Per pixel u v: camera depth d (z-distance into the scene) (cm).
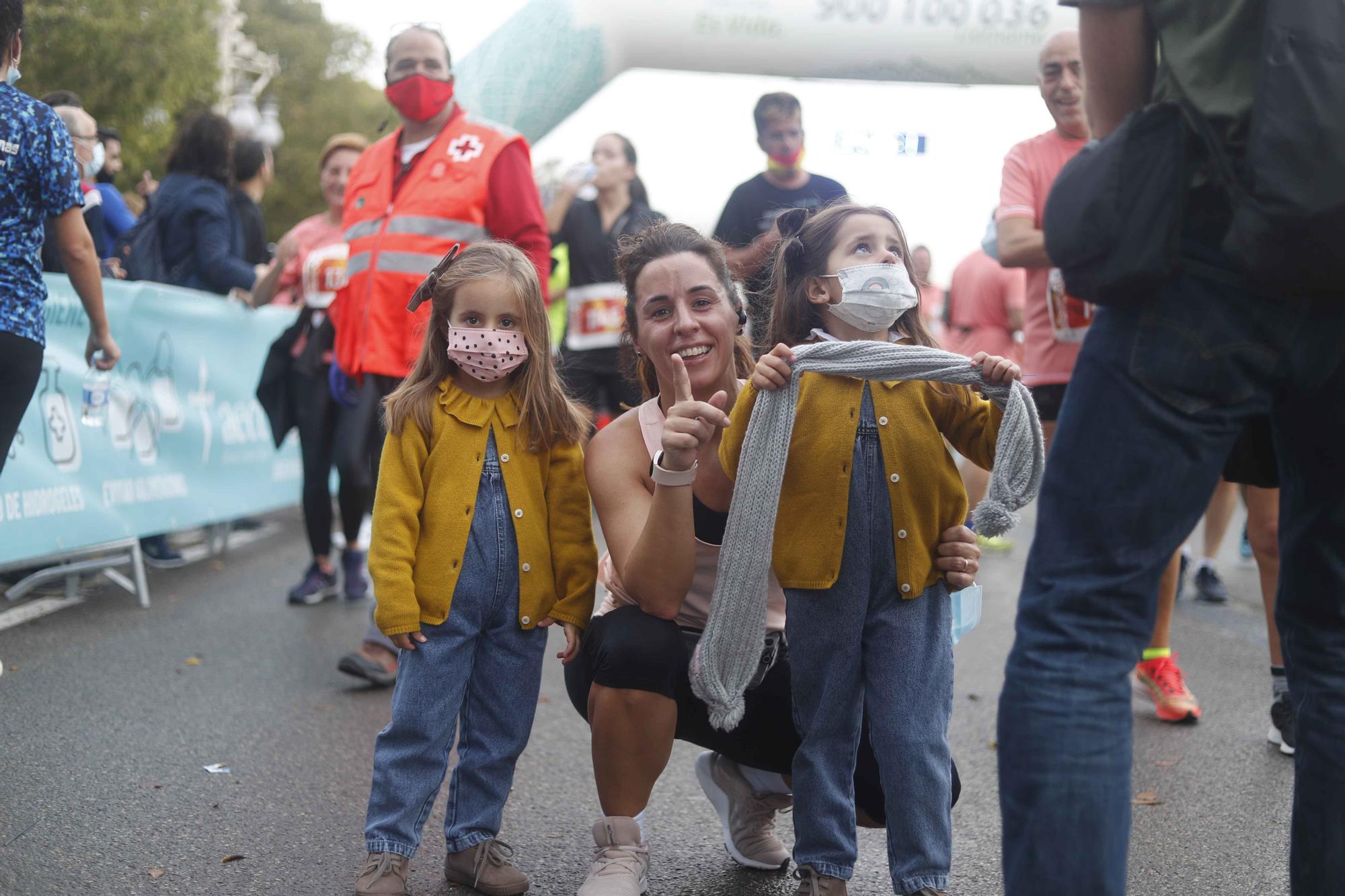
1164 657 426
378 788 266
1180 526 190
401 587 267
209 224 678
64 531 536
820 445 241
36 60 1805
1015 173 464
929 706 240
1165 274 183
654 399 275
